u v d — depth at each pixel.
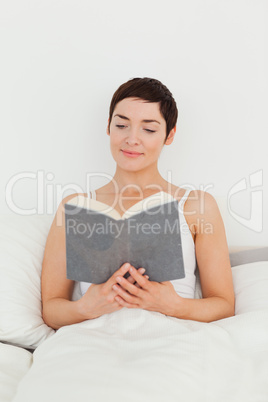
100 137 1.62
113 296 1.08
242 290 1.27
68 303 1.17
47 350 0.99
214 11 1.55
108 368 0.88
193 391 0.87
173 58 1.57
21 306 1.20
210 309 1.17
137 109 1.28
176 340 0.97
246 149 1.58
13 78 1.60
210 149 1.60
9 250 1.30
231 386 0.90
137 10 1.56
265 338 1.02
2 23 1.59
